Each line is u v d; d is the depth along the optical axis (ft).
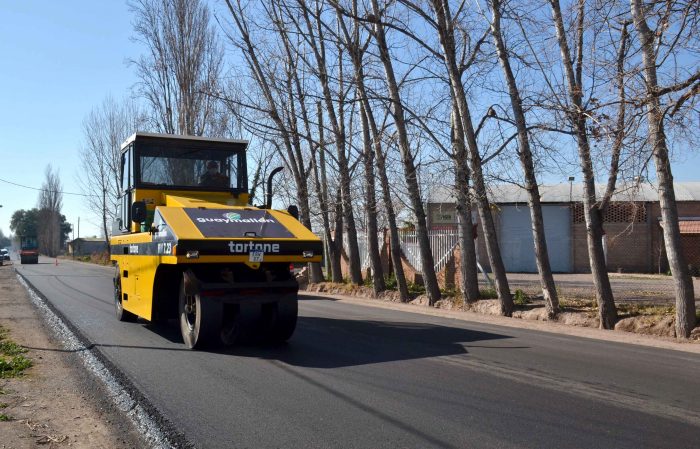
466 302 53.42
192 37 97.60
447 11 47.75
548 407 20.70
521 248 115.14
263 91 64.80
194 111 95.81
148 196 35.83
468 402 21.26
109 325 40.09
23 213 437.17
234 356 29.35
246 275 31.68
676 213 37.32
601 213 41.55
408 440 17.47
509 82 45.91
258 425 18.86
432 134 48.78
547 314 45.34
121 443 17.72
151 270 32.83
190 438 17.80
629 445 17.10
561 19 42.14
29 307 52.49
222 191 37.42
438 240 69.51
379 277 66.28
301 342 33.53
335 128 64.95
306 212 72.95
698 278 94.48
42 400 22.02
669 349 32.76
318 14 61.46
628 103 31.48
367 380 24.43
